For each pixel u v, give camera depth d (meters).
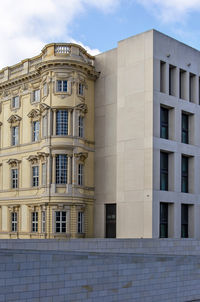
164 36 50.94
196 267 26.61
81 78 52.53
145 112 48.94
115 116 52.25
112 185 51.59
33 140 55.06
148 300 23.47
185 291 25.69
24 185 55.38
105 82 53.97
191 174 53.31
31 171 54.47
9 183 57.72
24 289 18.69
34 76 55.28
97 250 32.84
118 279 22.17
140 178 48.56
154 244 36.31
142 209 47.88
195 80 54.97
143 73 49.69
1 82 60.72
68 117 51.28
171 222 49.69
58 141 50.53
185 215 52.75
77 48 52.50
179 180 50.81
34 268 19.08
